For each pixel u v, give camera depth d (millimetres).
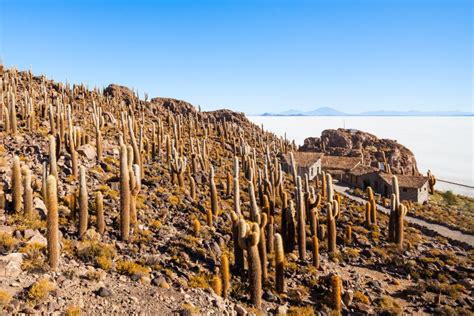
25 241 16609
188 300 15266
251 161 44469
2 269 13445
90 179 29719
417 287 24719
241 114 101625
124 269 16984
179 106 94812
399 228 32250
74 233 19969
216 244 24250
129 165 25547
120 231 21281
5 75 56625
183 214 28938
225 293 18297
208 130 73938
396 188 32781
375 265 28781
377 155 92375
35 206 21078
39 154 31109
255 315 16656
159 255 20875
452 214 54562
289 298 20609
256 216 21297
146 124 63344
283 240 26938
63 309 12141
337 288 20203
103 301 13375
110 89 78938
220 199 36344
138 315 13008
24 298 12164
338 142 102688
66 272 14844
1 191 20641
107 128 48656
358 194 57688
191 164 43500
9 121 34562
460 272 28609
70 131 29562
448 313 21594
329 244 29000
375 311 21188
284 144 84625
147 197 30219
